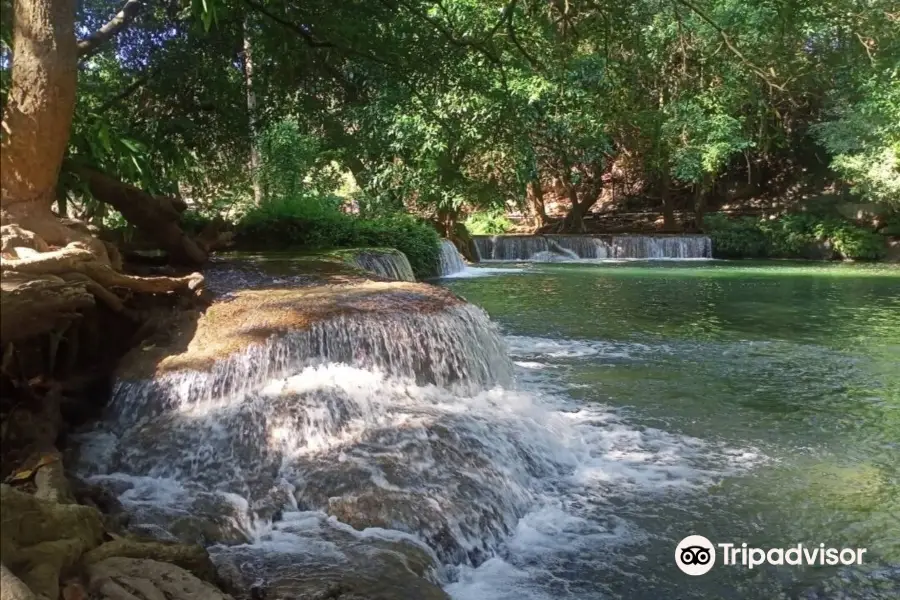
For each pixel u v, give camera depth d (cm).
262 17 984
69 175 780
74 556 328
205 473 538
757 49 963
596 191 3238
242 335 665
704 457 648
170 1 1070
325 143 1909
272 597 385
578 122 2281
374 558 436
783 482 595
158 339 692
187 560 371
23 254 498
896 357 1027
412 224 1952
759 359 1013
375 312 710
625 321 1306
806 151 3228
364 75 1242
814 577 455
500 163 2366
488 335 804
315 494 512
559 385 872
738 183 3409
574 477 604
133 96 1219
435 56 1102
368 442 572
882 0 819
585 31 973
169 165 1238
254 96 1373
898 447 674
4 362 556
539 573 462
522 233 3322
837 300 1588
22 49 498
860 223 2842
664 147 2647
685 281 1945
